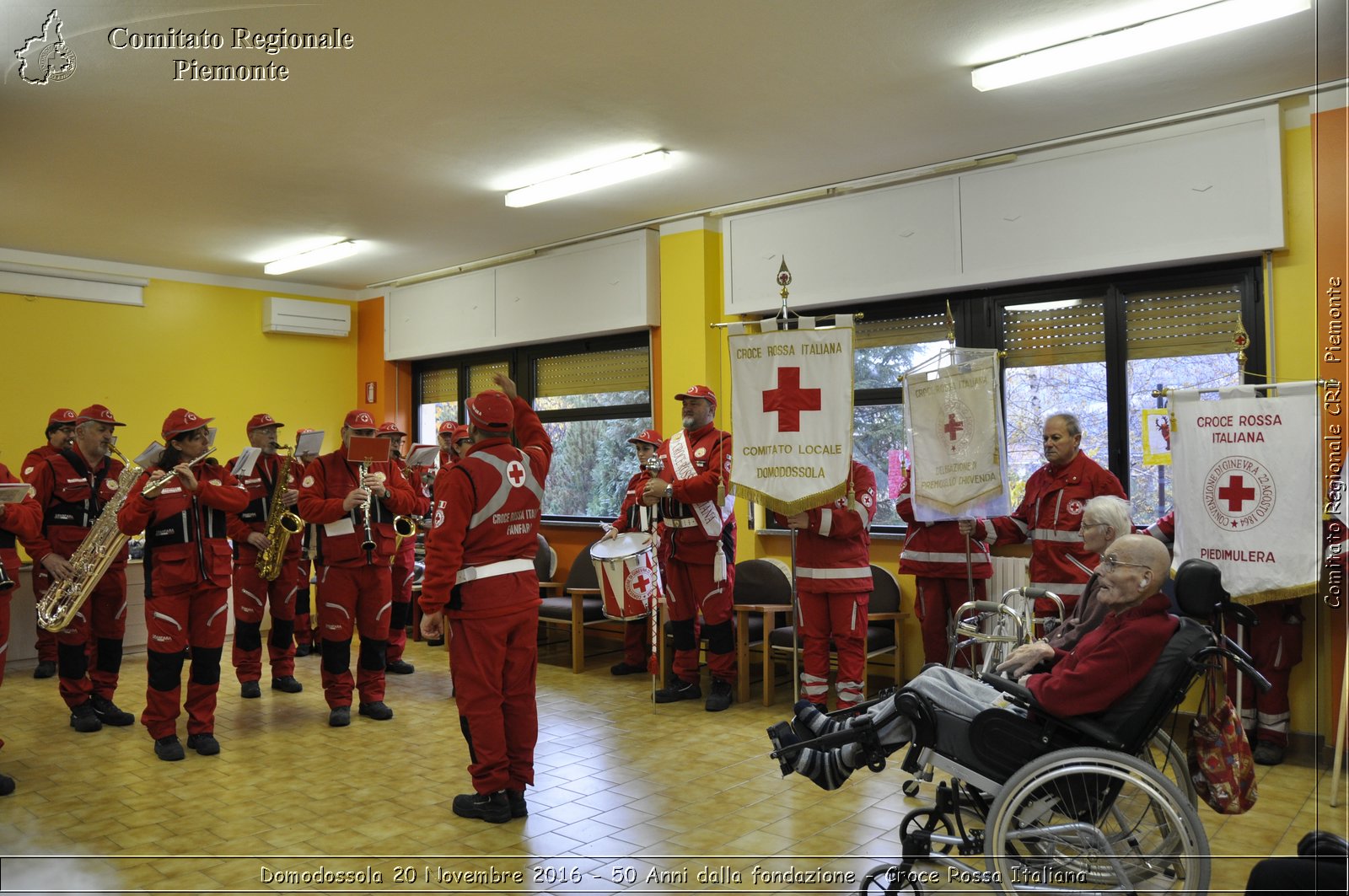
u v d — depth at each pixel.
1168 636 2.82
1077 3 3.99
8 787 4.32
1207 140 5.13
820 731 3.33
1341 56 3.41
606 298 7.69
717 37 4.24
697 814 3.96
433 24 4.06
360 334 10.07
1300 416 4.36
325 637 5.48
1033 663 3.25
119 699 6.21
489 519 3.90
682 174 6.21
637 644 6.79
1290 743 4.83
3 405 7.80
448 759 4.81
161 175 6.04
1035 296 5.92
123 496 5.04
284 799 4.21
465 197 6.64
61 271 8.08
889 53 4.44
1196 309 5.41
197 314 8.94
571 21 4.07
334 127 5.26
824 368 4.62
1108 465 5.70
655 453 6.42
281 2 3.84
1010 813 2.80
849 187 6.40
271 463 6.45
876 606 6.05
